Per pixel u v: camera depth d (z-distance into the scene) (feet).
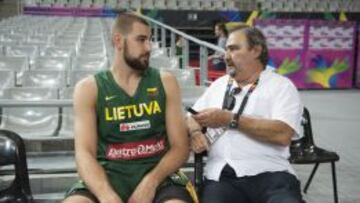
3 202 8.04
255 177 7.80
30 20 37.35
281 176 7.75
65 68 16.58
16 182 8.23
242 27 8.29
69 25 33.91
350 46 40.68
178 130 7.36
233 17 42.75
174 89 7.43
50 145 10.62
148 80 7.33
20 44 22.82
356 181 14.46
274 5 47.14
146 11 42.34
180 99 7.50
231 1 46.83
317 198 12.96
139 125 7.22
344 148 18.81
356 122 24.59
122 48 7.18
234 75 8.20
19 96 12.44
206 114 7.84
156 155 7.35
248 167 7.83
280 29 39.40
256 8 46.62
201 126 8.00
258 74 8.22
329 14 43.88
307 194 13.28
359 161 16.85
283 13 43.11
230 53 8.15
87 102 7.18
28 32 28.71
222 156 8.04
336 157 11.45
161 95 7.33
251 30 8.09
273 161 7.93
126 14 7.30
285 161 8.03
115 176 7.16
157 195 6.98
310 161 11.19
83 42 23.61
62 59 17.66
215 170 7.98
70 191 7.16
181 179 7.33
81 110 7.20
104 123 7.20
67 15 44.42
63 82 14.40
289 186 7.65
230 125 7.80
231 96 8.22
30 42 23.73
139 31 7.13
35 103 8.45
